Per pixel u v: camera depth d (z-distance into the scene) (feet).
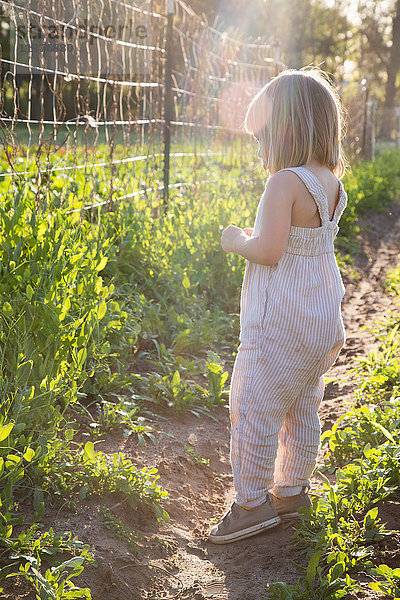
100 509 8.52
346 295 23.16
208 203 23.49
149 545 8.35
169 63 20.62
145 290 16.28
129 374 13.03
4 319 10.38
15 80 13.66
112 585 7.41
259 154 8.19
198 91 24.49
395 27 160.25
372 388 13.17
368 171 51.57
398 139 113.39
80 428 10.60
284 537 8.50
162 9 20.25
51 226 12.42
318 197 7.64
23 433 9.32
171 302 16.47
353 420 11.32
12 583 6.91
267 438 8.22
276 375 8.00
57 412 9.43
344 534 8.06
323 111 7.73
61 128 15.60
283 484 8.87
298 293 7.80
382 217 41.78
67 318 11.32
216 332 16.14
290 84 7.70
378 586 6.76
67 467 8.82
